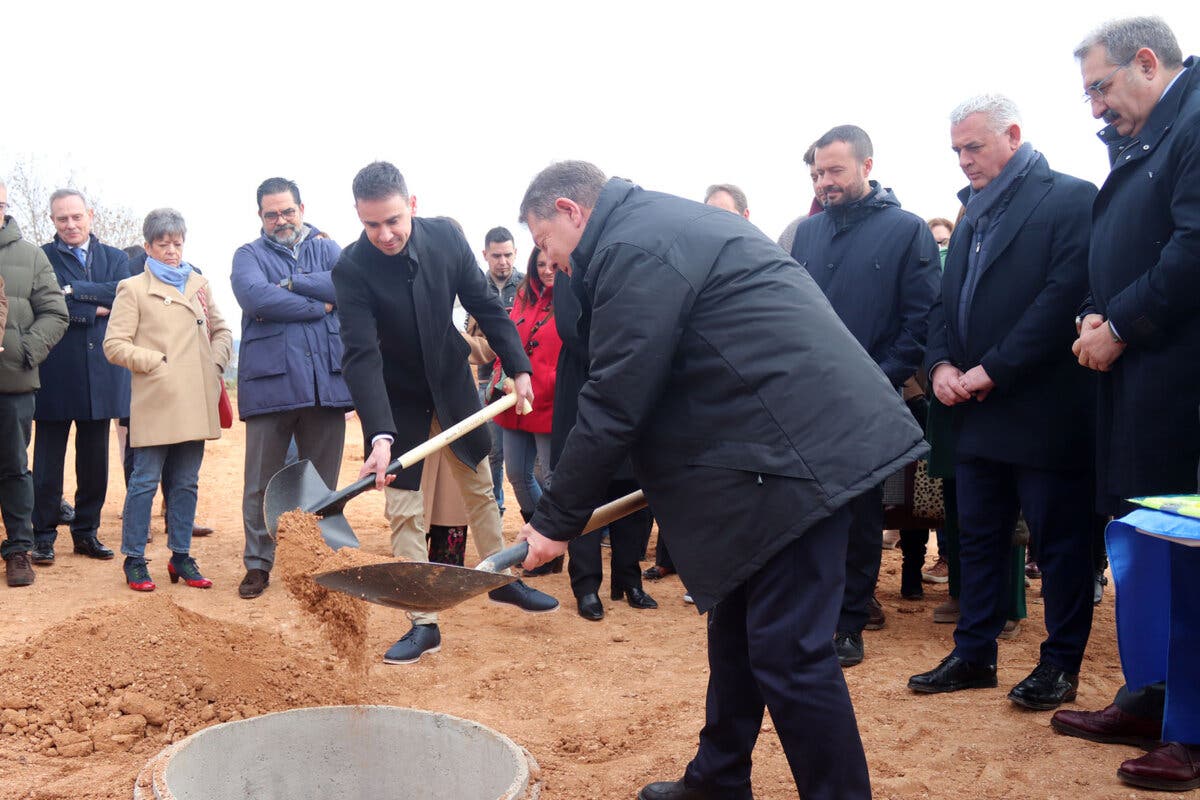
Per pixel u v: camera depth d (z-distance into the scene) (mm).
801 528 2500
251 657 4215
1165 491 3311
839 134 4637
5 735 3541
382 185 4223
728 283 2607
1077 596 3869
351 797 3387
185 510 5867
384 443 4238
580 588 5441
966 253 4223
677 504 2676
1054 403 3861
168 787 2834
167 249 5859
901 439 2578
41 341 5789
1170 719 2980
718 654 2926
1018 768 3326
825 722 2549
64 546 6957
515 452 6117
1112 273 3494
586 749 3596
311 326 5645
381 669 4449
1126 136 3566
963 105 4113
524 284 6066
